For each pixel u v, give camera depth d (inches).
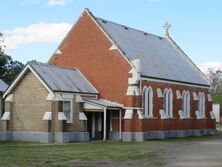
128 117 1921.8
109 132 1979.6
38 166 978.1
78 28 2102.6
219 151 1403.8
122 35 2176.4
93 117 1973.4
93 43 2057.1
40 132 1750.7
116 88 1980.8
